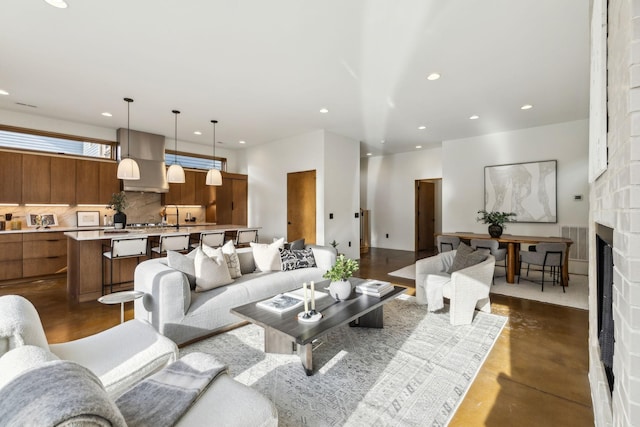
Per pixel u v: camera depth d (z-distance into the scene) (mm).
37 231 4738
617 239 985
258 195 7336
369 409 1711
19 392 732
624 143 875
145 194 6391
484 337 2629
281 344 2332
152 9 2322
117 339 1706
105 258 3928
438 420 1632
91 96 4117
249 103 4371
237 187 7441
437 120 5152
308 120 5219
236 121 5289
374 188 8688
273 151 6930
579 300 3672
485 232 6043
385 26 2543
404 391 1877
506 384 1961
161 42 2783
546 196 5379
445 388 1909
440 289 3088
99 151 5797
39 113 4879
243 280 3168
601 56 1187
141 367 1485
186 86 3783
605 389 1403
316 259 3914
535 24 2504
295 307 2322
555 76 3471
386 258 6785
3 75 3475
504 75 3447
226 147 7629
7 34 2645
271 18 2434
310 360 2041
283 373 2080
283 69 3316
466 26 2537
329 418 1639
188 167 7160
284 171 6668
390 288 2770
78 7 2291
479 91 3904
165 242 4176
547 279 4789
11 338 1208
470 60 3111
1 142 4770
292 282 3334
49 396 708
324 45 2838
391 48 2883
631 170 801
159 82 3664
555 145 5312
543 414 1684
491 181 5949
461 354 2334
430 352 2365
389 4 2270
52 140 5254
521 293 3984
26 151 4938
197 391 1194
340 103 4363
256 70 3338
